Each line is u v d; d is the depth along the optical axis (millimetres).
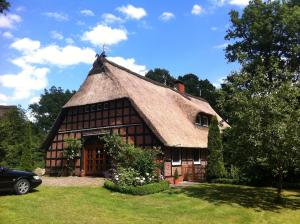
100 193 15273
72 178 21969
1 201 12555
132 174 16547
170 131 21234
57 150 25891
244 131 13461
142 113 20688
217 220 11023
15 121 29391
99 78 24812
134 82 24953
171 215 11453
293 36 26703
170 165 20641
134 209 12227
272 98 13156
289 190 18000
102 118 23484
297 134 12648
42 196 13883
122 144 19484
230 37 29891
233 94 14555
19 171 14445
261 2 27594
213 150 21531
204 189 17656
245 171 19797
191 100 33781
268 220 11305
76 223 9906
